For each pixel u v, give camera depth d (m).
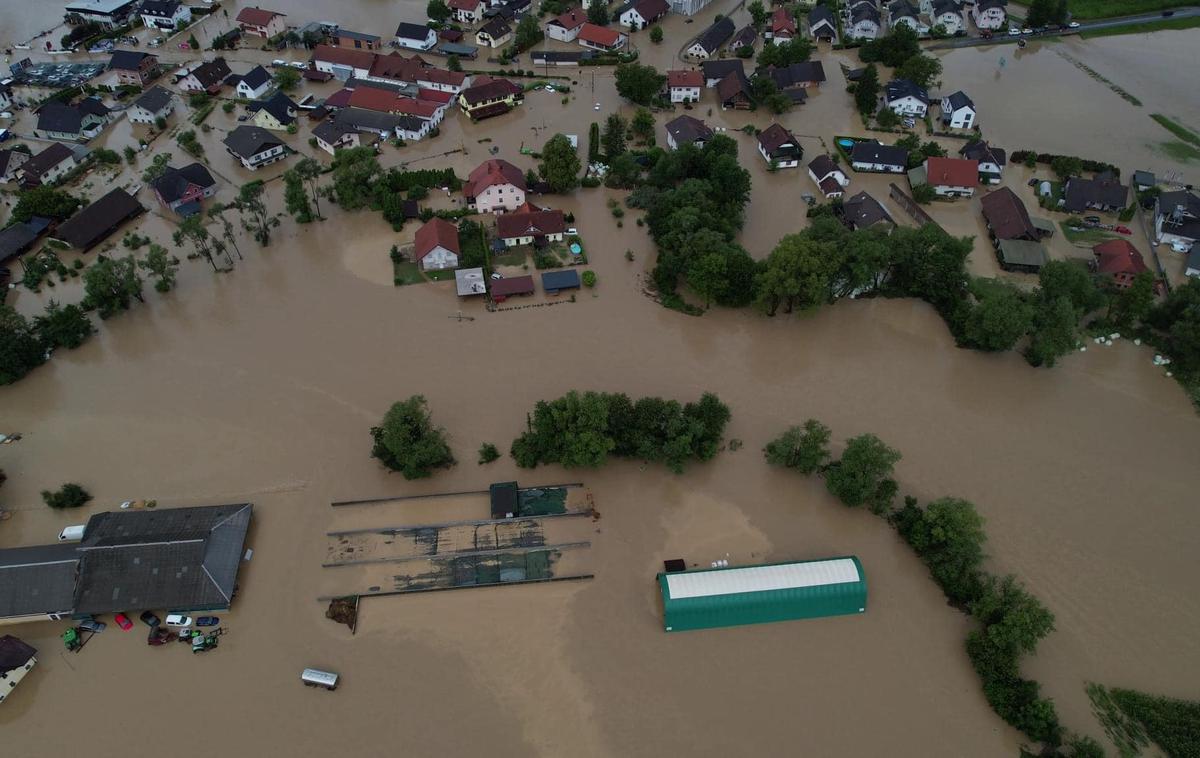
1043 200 120.75
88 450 82.25
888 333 98.38
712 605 68.12
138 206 116.00
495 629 68.75
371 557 73.62
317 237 112.06
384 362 92.69
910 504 76.25
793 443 78.69
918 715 63.88
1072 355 96.00
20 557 68.88
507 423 85.44
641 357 93.88
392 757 60.78
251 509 75.56
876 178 128.50
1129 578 73.12
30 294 102.38
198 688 64.44
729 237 107.62
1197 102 151.38
